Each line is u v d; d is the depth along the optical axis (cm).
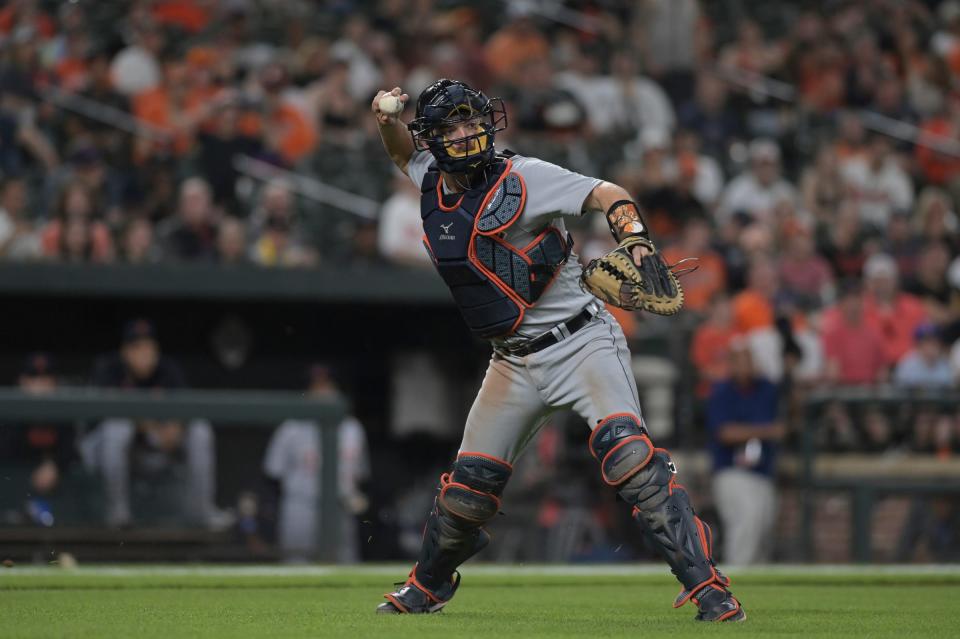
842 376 4259
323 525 3206
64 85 4656
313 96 4944
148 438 3102
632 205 1470
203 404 3148
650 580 2555
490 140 1502
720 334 4097
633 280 1430
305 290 4084
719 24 6506
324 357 4500
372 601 1962
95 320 4250
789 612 1795
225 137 4503
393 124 1609
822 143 5762
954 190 5891
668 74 5562
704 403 4069
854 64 6091
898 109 6106
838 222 5041
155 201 4391
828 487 3725
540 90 5184
